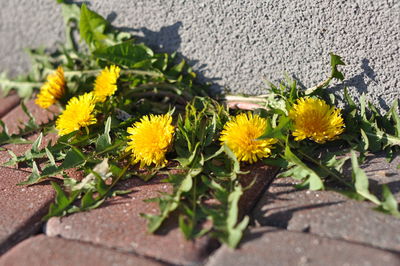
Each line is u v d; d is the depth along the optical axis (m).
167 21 0.71
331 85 0.67
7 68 0.82
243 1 0.67
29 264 0.57
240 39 0.69
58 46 0.79
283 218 0.59
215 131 0.65
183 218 0.59
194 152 0.63
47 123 0.72
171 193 0.62
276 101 0.67
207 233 0.58
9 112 0.77
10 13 0.79
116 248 0.57
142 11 0.72
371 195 0.58
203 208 0.58
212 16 0.69
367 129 0.65
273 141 0.63
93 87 0.73
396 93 0.65
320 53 0.66
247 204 0.60
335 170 0.62
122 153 0.65
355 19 0.64
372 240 0.56
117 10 0.73
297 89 0.67
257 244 0.56
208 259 0.56
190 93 0.71
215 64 0.71
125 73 0.72
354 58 0.65
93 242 0.58
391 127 0.65
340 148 0.65
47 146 0.66
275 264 0.55
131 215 0.60
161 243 0.57
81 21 0.72
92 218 0.60
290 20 0.66
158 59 0.72
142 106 0.71
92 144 0.68
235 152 0.62
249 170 0.63
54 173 0.64
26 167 0.67
